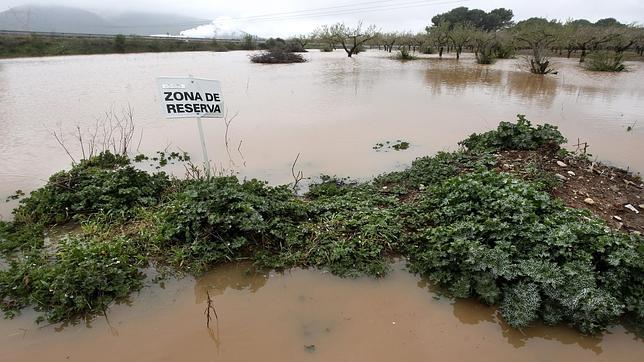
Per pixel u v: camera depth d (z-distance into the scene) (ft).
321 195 20.49
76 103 45.14
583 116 38.32
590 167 22.80
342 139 30.91
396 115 38.78
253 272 15.11
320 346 11.85
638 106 43.34
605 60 82.94
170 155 27.32
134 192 19.16
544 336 12.21
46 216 18.08
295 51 157.07
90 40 149.69
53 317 12.59
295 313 13.17
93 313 12.97
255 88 56.03
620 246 13.50
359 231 16.80
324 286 14.42
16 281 13.69
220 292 14.16
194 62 104.78
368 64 99.91
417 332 12.39
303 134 32.24
